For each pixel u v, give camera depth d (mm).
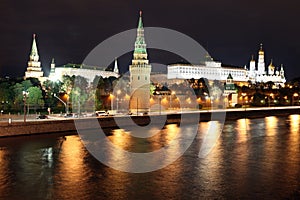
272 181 50719
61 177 52969
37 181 50844
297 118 170500
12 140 86562
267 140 91500
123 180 51375
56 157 67188
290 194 45188
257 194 45188
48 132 98750
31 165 60531
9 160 64500
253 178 52250
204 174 54594
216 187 47969
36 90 155750
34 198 44000
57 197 44281
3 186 48656
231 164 61594
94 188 47625
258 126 128500
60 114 140125
